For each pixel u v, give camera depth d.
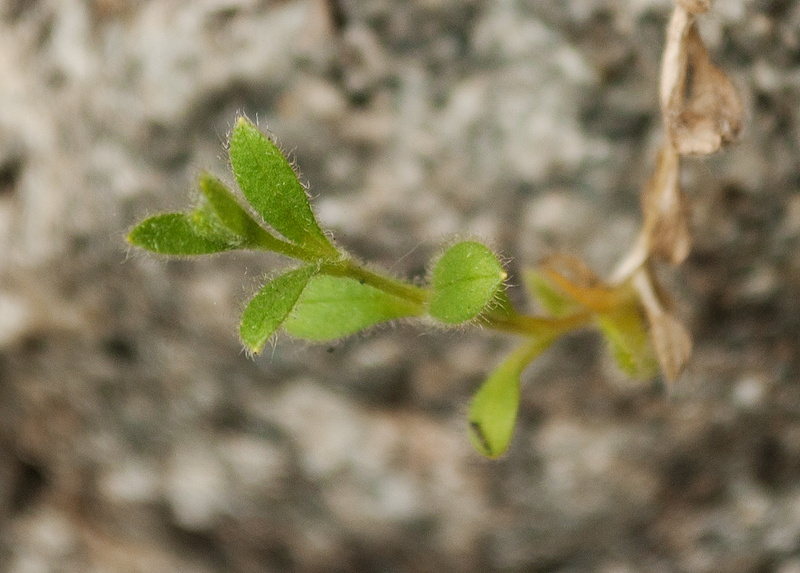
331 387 0.24
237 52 0.23
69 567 0.28
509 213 0.23
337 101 0.23
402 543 0.26
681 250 0.21
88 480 0.27
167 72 0.23
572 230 0.23
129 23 0.23
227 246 0.19
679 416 0.24
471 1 0.23
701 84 0.21
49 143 0.24
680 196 0.21
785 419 0.24
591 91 0.23
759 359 0.23
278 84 0.23
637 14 0.22
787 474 0.24
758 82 0.22
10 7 0.23
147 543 0.28
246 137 0.19
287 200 0.19
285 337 0.24
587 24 0.22
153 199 0.23
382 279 0.19
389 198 0.23
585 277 0.21
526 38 0.23
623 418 0.24
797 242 0.23
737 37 0.22
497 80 0.23
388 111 0.23
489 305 0.20
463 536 0.26
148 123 0.23
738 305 0.23
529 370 0.24
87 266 0.24
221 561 0.27
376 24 0.23
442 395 0.24
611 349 0.21
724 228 0.23
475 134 0.23
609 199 0.23
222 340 0.24
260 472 0.26
